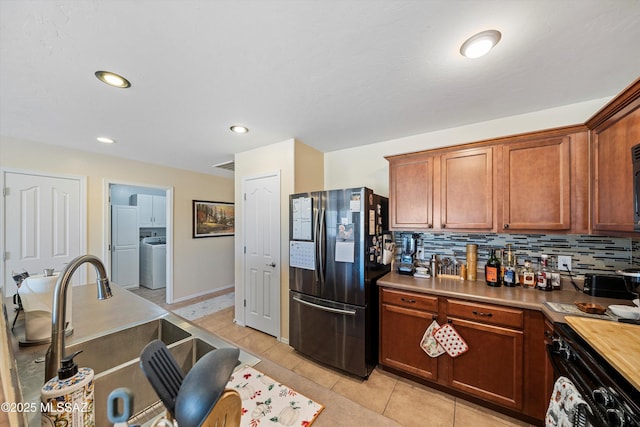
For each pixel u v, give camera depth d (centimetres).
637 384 81
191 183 429
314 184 305
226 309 371
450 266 235
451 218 212
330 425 66
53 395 57
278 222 280
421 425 162
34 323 106
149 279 480
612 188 143
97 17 107
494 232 195
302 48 129
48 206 279
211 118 213
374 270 225
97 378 80
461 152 209
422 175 226
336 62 140
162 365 48
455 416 169
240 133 252
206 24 112
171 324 130
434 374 191
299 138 269
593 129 162
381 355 216
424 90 171
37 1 98
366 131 249
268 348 261
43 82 156
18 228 260
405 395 189
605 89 169
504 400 166
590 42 123
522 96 179
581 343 113
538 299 167
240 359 97
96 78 153
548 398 153
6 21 107
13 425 43
